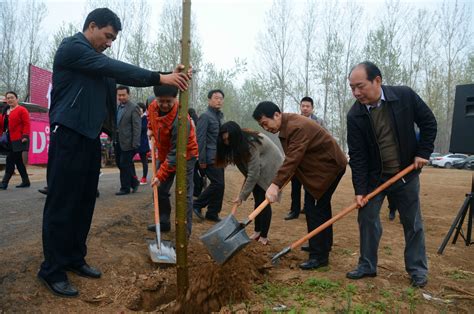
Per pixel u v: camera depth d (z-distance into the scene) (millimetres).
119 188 8164
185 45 2898
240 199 4574
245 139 4367
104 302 3195
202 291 3225
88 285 3324
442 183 14625
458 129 4863
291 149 3715
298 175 3984
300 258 4332
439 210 7988
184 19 2891
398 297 3301
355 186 3637
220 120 5902
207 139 5824
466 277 3881
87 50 2934
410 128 3455
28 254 3564
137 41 29641
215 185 5883
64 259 3150
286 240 5133
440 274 3965
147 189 8141
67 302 3064
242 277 3418
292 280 3623
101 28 3055
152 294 3500
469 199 4922
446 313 3070
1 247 3760
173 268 3990
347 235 5547
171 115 4180
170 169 4418
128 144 7031
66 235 3111
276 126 3867
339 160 3863
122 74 2922
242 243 3082
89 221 3432
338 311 2994
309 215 4047
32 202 6309
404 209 3588
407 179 3510
